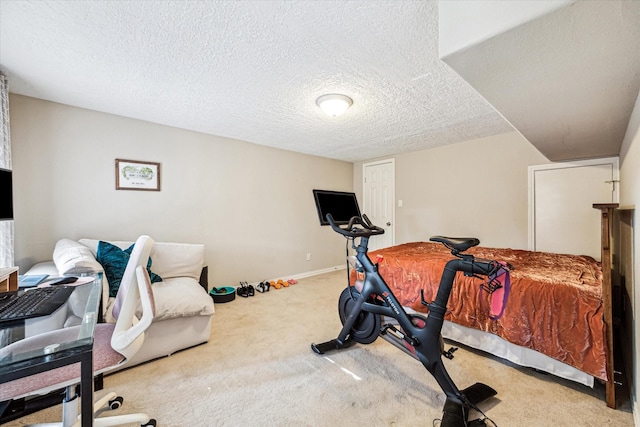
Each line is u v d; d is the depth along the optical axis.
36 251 2.44
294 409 1.53
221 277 3.70
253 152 4.00
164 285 2.40
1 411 1.33
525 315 1.78
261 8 1.35
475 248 3.26
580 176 3.06
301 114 2.80
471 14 0.86
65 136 2.57
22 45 1.66
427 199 4.36
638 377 1.37
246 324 2.69
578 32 0.79
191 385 1.74
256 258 4.06
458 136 3.65
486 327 1.98
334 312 3.01
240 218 3.87
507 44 0.85
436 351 1.53
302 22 1.45
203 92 2.30
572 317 1.63
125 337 1.23
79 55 1.77
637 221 1.42
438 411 1.52
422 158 4.42
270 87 2.21
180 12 1.38
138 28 1.50
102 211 2.78
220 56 1.77
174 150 3.25
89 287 1.47
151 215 3.09
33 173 2.43
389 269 2.53
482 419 1.42
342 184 5.36
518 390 1.68
